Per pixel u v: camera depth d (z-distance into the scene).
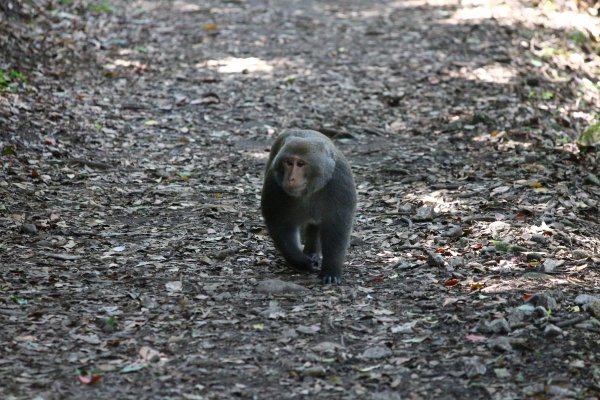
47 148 15.70
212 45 22.81
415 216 12.89
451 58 22.09
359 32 24.41
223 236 12.25
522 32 23.83
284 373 8.19
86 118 17.50
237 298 9.95
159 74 20.55
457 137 17.06
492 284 10.15
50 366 8.27
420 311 9.52
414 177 14.86
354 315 9.45
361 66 21.61
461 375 8.09
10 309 9.48
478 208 13.14
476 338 8.73
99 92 19.00
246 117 18.30
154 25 23.94
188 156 16.23
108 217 13.05
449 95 19.64
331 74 20.97
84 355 8.50
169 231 12.45
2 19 20.89
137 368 8.21
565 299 9.56
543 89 19.92
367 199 14.02
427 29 24.53
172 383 7.99
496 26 24.39
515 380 7.95
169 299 9.88
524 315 9.12
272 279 10.42
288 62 21.78
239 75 20.73
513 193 13.69
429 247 11.64
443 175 15.04
